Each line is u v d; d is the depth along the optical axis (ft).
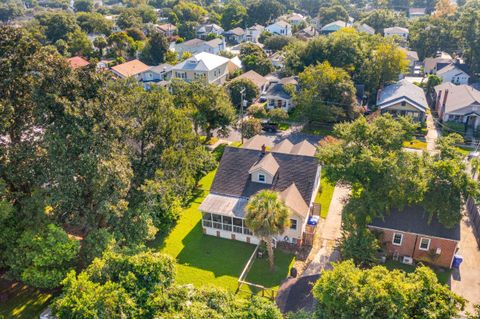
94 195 82.94
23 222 79.71
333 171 88.79
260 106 183.32
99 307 56.59
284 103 192.54
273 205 80.59
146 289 62.03
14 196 83.76
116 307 57.41
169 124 103.91
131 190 96.32
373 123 94.02
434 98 204.33
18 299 81.92
